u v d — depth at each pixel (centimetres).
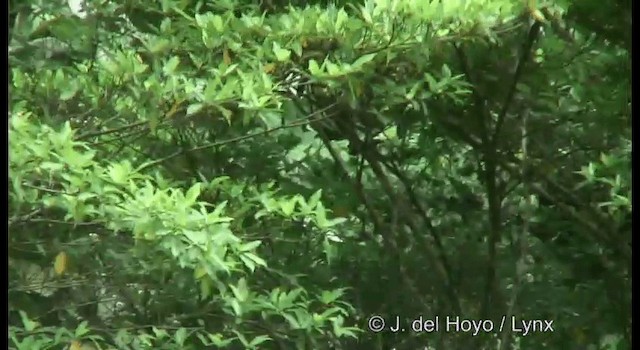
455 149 921
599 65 837
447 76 752
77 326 700
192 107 660
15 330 647
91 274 701
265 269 788
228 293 724
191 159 802
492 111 886
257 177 834
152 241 617
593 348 899
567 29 838
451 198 935
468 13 735
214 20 725
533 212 920
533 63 851
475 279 930
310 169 882
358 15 807
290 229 791
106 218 615
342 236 884
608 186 884
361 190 892
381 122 850
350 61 746
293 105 812
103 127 716
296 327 691
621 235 881
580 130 884
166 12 752
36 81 686
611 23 822
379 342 895
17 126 600
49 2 702
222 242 613
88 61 721
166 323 743
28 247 679
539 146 902
